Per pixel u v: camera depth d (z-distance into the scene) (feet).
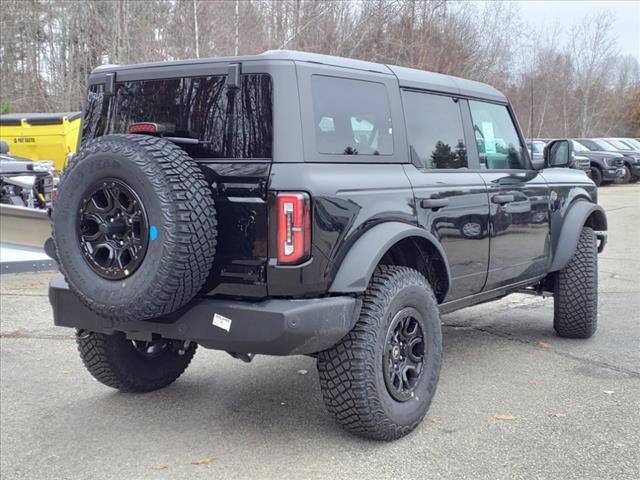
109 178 11.84
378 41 64.44
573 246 19.72
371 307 12.84
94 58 77.97
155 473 12.45
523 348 19.95
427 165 15.25
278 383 17.11
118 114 14.30
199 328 12.29
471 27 74.33
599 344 20.31
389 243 12.86
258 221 11.98
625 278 30.42
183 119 13.12
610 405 15.30
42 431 14.37
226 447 13.44
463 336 21.44
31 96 82.99
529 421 14.44
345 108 13.26
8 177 34.96
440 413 14.93
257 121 12.28
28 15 82.74
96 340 15.35
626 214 53.93
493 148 17.85
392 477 12.07
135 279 11.66
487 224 16.58
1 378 17.63
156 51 60.23
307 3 60.70
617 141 89.45
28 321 22.94
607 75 142.61
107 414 15.24
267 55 12.37
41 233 31.45
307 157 12.20
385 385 13.05
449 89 16.40
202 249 11.70
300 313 11.76
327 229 12.15
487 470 12.27
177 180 11.57
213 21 59.41
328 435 13.91
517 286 18.51
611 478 11.93
